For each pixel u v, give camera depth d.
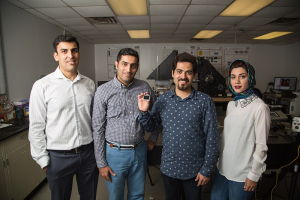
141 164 1.18
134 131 1.10
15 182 1.62
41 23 2.92
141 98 1.02
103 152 1.10
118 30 3.77
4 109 2.00
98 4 2.43
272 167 1.89
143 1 2.37
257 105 0.95
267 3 2.42
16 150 1.65
